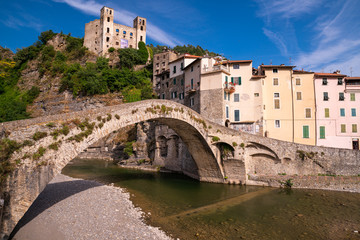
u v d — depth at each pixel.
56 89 77.94
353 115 42.22
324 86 43.28
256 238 16.91
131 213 21.56
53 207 22.66
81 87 73.75
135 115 23.44
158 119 27.48
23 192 14.94
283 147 33.47
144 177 41.19
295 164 33.28
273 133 43.09
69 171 48.03
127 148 60.03
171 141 48.38
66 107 73.81
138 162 55.09
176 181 37.44
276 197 26.95
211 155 34.06
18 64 96.44
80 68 79.00
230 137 33.62
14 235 16.92
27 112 77.12
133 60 82.94
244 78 44.19
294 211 22.31
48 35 101.56
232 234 17.52
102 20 90.19
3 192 14.01
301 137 42.56
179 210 22.92
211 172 36.44
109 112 21.12
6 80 91.69
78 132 18.53
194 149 35.22
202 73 44.56
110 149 72.75
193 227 18.70
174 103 28.03
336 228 18.45
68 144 17.77
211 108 42.78
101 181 37.34
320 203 24.56
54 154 16.84
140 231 17.59
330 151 32.62
